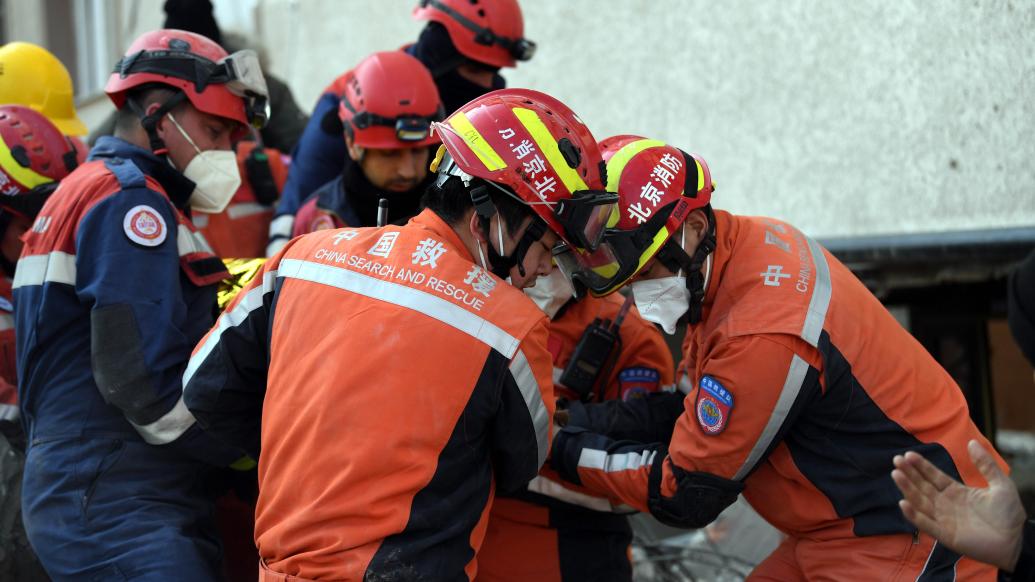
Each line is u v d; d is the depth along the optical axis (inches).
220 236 151.7
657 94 189.2
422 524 81.0
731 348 92.4
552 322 114.0
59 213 105.5
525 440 85.4
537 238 84.8
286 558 82.4
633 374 114.7
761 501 102.0
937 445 93.5
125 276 101.0
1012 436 187.0
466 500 83.9
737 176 177.5
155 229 103.7
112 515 101.7
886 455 93.8
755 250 97.3
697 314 98.2
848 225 160.9
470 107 87.2
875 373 93.8
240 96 112.4
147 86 110.0
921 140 149.6
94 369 99.7
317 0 272.7
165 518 102.7
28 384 106.9
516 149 83.0
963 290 160.9
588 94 203.0
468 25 153.1
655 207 93.0
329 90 161.3
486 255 85.8
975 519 72.3
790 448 97.9
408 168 136.5
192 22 183.9
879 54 153.8
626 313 113.4
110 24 355.6
